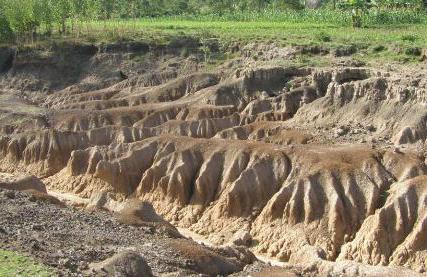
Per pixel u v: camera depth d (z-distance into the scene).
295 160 72.12
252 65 104.00
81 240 43.78
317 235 64.88
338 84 88.06
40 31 133.12
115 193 77.62
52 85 117.12
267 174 71.75
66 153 86.69
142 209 55.47
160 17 157.25
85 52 120.81
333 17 132.25
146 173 76.75
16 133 92.31
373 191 66.50
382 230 61.66
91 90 112.00
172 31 125.38
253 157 73.44
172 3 172.88
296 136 80.75
